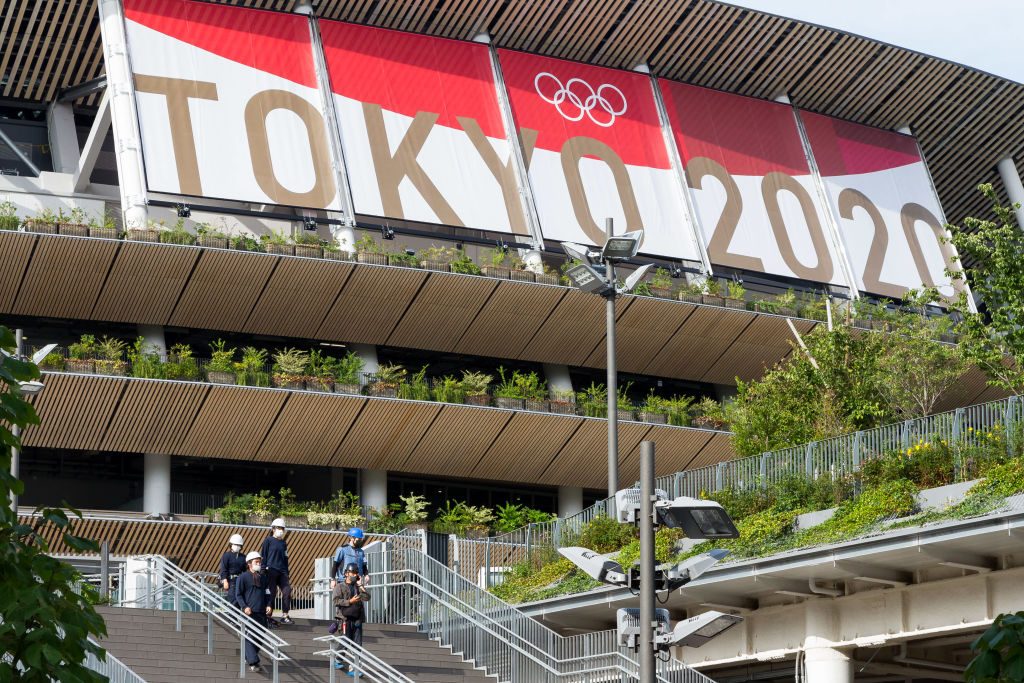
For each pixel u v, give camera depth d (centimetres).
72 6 3856
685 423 4047
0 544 615
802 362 3044
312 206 3825
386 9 4122
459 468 4009
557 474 4091
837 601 2023
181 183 3712
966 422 2003
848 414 2931
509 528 3669
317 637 1767
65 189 3994
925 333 3195
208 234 3656
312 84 3981
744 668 2328
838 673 2002
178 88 3828
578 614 2286
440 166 4012
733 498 2245
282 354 3778
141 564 2056
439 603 1981
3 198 3884
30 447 3684
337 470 4084
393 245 3969
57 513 660
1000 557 1823
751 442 2861
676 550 2153
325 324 3912
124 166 3691
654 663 1133
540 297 3956
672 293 4059
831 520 1986
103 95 4084
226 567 1802
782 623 2097
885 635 1944
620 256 2623
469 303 3928
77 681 594
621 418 3969
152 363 3584
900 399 3058
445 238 3981
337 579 1789
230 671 1658
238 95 3881
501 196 4047
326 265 3734
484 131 4119
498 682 1825
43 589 612
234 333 3991
